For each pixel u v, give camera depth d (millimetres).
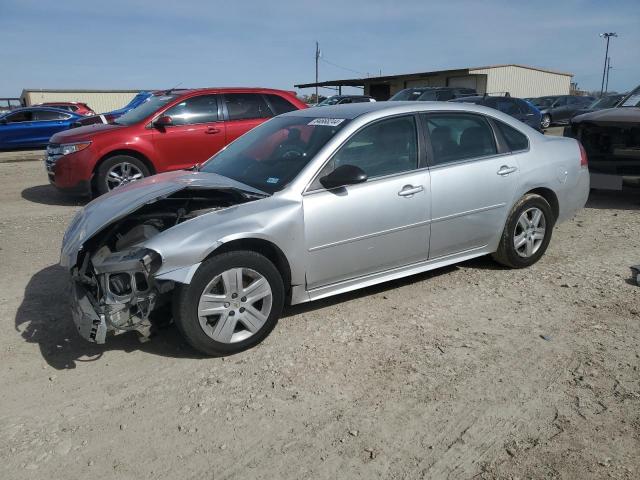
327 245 4188
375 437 3021
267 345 4035
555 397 3336
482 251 5180
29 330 4328
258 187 4262
